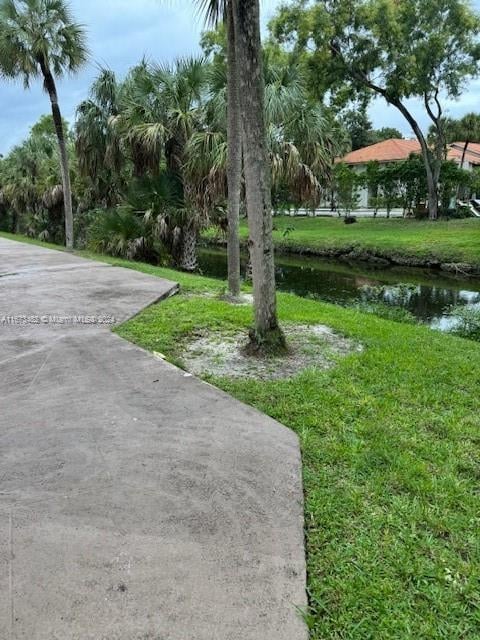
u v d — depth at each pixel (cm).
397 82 2002
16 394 301
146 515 186
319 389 320
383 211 2628
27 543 170
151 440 244
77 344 401
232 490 204
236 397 307
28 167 1975
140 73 1078
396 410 290
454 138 2739
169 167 1113
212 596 150
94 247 1184
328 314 564
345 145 2927
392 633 140
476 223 1827
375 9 1852
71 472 214
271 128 857
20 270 827
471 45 1955
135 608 145
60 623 139
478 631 141
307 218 2502
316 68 1933
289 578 158
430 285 1118
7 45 1137
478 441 253
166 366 352
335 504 199
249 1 329
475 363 379
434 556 170
